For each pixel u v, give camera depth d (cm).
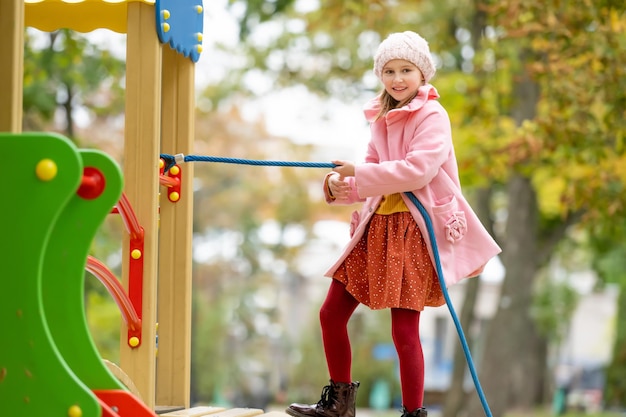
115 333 2044
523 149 1290
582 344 4631
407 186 493
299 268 3659
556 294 2827
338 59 1816
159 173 550
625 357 2822
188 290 591
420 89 517
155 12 541
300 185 2856
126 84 539
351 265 512
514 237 1753
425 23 1700
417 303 491
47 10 598
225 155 2803
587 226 1498
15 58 423
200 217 3070
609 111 1193
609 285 2950
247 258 3155
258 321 3378
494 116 1479
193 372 3059
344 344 520
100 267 500
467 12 1666
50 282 407
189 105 601
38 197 376
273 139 2800
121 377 498
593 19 1169
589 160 1306
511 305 1750
